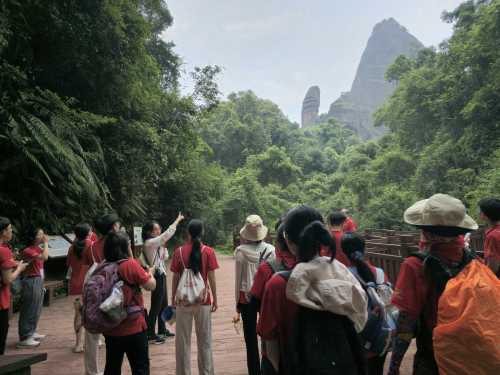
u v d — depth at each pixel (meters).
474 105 16.64
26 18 5.43
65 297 6.25
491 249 2.23
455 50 19.59
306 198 34.78
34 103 5.28
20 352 3.38
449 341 1.19
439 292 1.31
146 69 8.53
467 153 17.48
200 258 2.51
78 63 6.00
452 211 1.36
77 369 2.95
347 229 5.36
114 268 1.95
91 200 6.92
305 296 1.15
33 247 3.71
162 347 3.38
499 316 1.17
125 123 7.67
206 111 11.15
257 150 43.34
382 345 1.50
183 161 12.23
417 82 23.20
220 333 3.80
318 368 1.06
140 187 8.80
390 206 20.03
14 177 5.30
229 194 23.16
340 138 62.69
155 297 3.51
